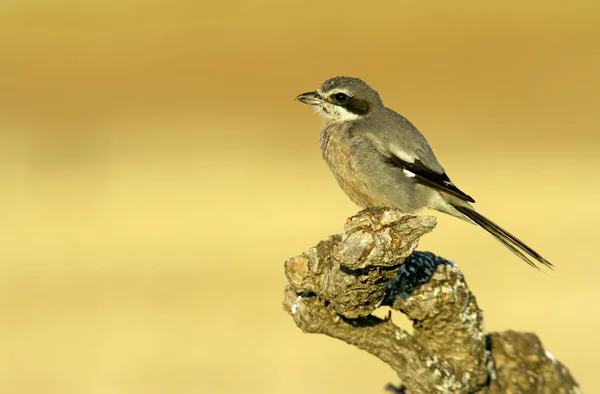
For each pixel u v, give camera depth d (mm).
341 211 15312
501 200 15812
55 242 14039
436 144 19906
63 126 21953
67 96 24453
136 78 26047
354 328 5617
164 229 14609
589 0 31703
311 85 25688
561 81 24938
